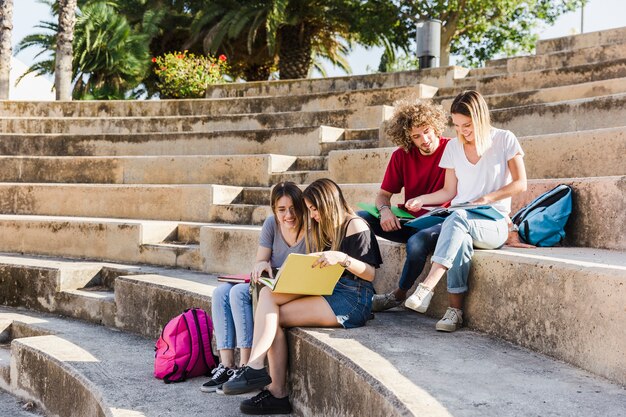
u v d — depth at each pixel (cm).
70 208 790
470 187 390
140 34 2195
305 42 2069
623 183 407
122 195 761
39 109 1083
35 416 441
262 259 387
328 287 348
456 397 251
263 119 941
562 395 256
